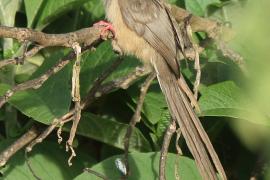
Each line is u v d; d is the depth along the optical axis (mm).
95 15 10000
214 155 6922
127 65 9164
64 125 8844
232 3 8859
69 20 10062
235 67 8953
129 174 7930
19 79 9555
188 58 8516
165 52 7922
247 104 8289
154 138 9141
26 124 9133
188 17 8172
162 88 7902
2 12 9500
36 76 8852
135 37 8164
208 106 8430
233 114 8148
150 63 8195
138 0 8109
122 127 8883
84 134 8922
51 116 8180
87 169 7641
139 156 8352
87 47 7652
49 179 8750
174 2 9867
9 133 9141
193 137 7176
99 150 9680
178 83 7918
